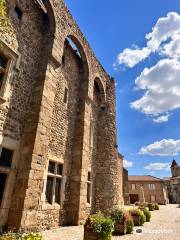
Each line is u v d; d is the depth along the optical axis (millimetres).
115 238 6688
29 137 7004
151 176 48344
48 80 7996
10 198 6258
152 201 43219
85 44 11930
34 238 3086
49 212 7852
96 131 13641
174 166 63844
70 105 10602
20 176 6496
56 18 9000
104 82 14641
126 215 8016
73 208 9148
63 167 9320
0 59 6832
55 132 9078
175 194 56000
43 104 7492
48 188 8234
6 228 5902
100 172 12672
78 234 6879
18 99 7148
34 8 8648
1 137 6312
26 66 7715
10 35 7133
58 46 8883
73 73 11359
